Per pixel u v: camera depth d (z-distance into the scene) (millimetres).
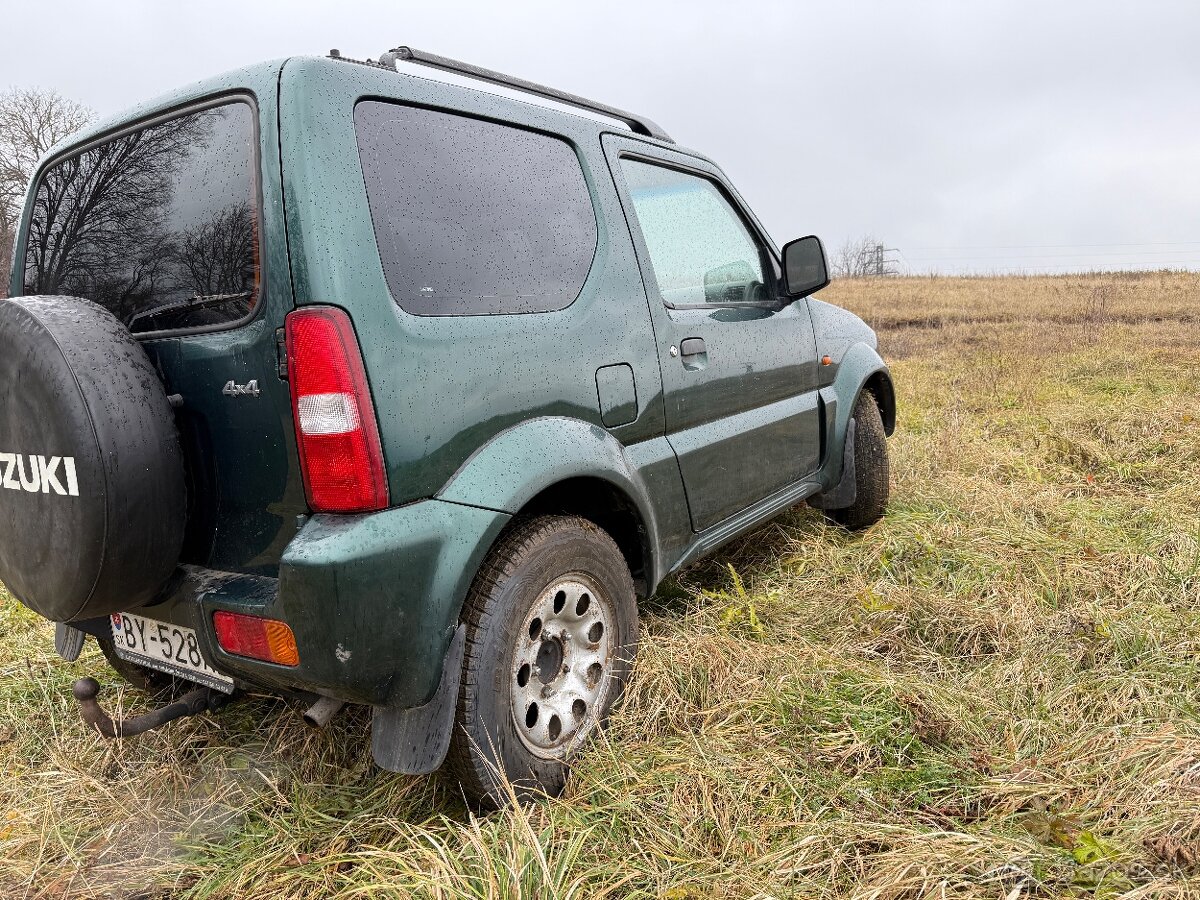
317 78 1685
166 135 1893
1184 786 1867
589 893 1598
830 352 3682
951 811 1893
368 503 1603
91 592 1606
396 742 1713
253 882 1738
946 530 3693
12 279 2396
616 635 2221
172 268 1852
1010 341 11766
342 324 1582
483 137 2082
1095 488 4535
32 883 1782
